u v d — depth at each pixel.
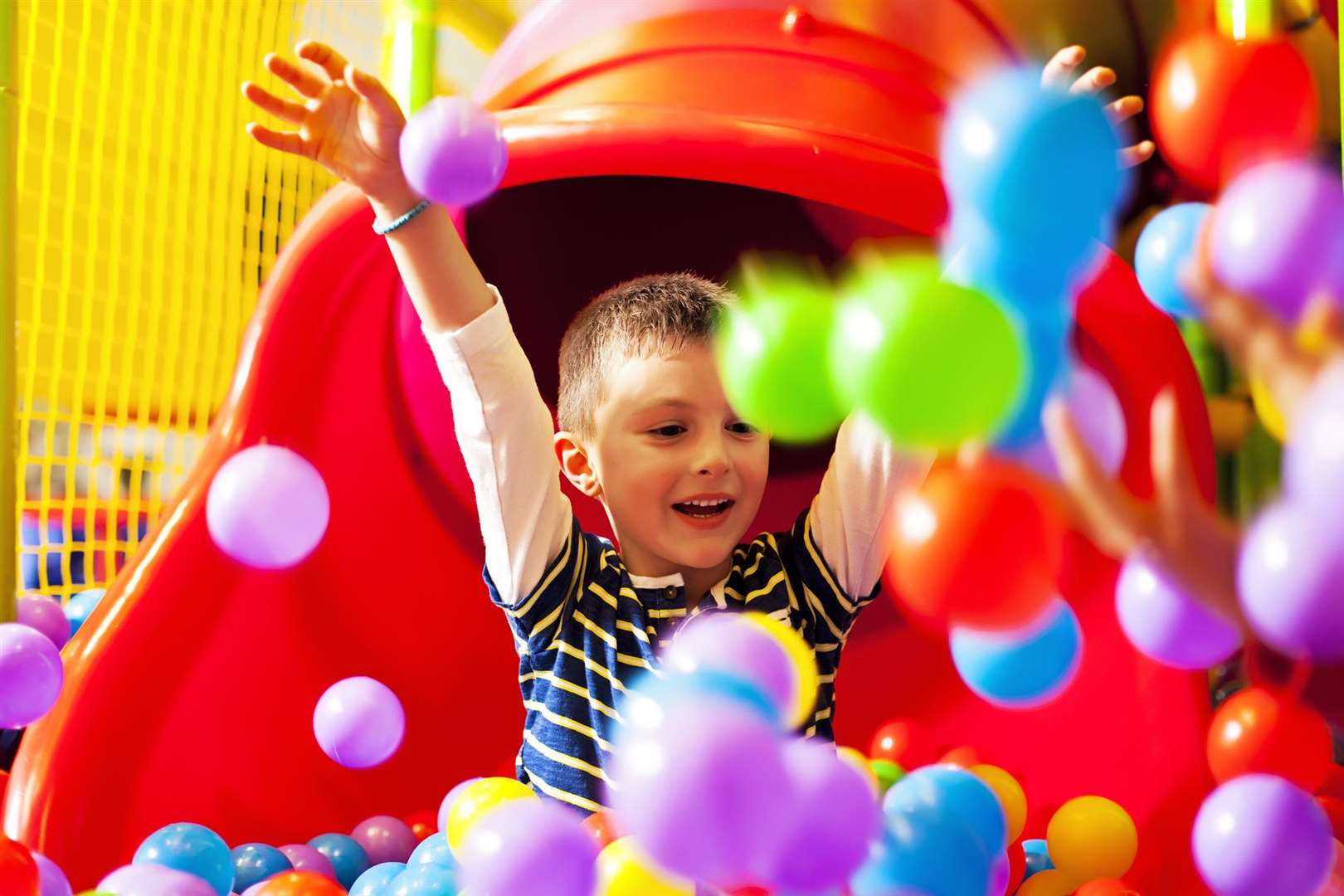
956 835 1.28
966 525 1.12
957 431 1.04
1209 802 1.38
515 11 3.42
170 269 3.67
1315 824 1.33
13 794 1.74
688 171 1.83
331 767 2.04
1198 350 2.84
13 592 2.12
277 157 3.83
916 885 1.23
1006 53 2.49
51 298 3.58
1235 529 1.39
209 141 3.52
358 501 2.16
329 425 2.12
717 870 0.99
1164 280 1.45
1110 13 2.81
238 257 3.67
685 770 0.98
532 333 2.47
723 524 1.76
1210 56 1.45
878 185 1.83
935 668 2.23
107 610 1.87
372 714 1.73
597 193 2.50
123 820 1.79
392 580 2.19
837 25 2.22
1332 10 2.46
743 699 1.13
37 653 1.60
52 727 1.77
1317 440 1.07
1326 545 1.04
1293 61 1.46
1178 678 1.95
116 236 3.26
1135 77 2.97
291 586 2.04
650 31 2.21
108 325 3.23
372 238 1.97
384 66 2.34
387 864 1.60
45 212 3.13
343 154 1.48
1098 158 1.07
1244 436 2.82
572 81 2.21
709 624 1.26
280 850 1.75
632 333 1.79
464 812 1.48
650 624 1.74
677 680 1.17
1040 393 1.17
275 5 3.81
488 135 1.33
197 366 3.66
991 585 1.12
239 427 2.02
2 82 2.13
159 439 3.36
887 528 1.77
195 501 1.95
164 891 1.34
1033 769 2.05
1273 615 1.08
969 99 1.13
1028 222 1.06
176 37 3.43
